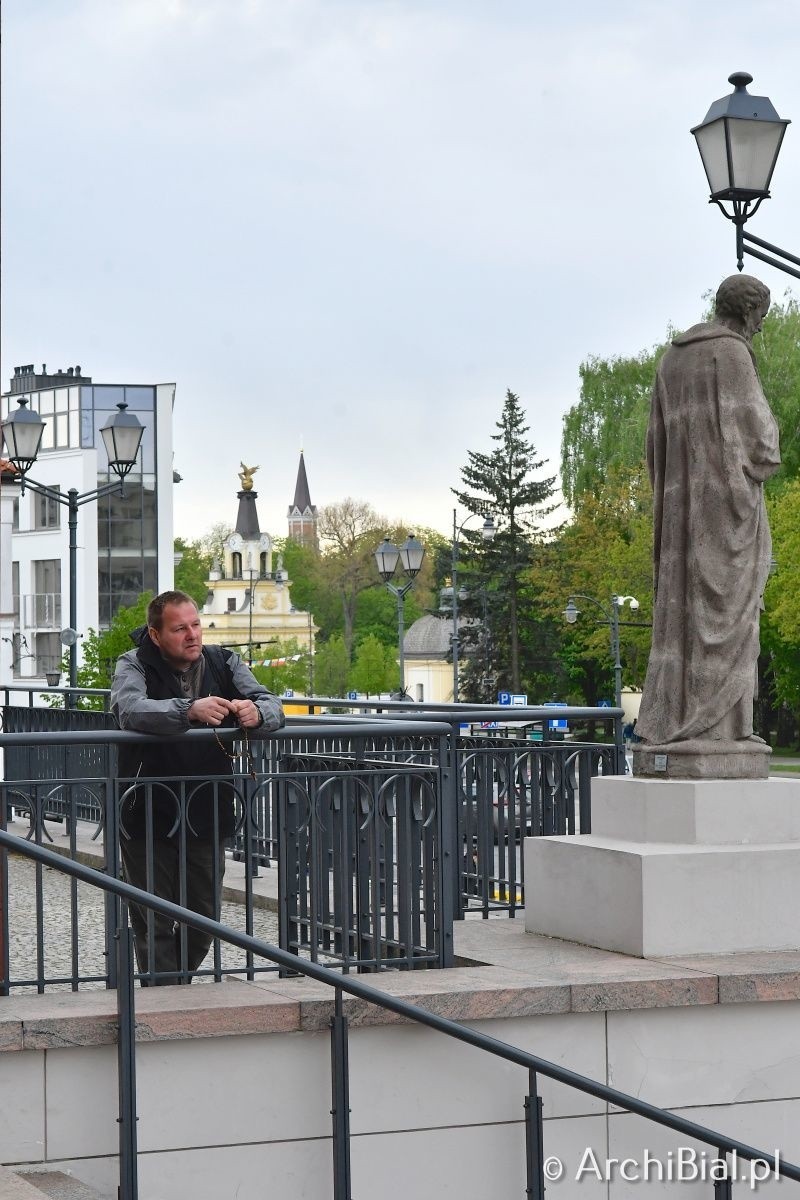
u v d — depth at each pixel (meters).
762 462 7.24
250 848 6.75
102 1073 5.91
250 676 7.10
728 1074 6.60
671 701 7.27
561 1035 6.40
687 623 7.27
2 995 6.27
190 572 149.25
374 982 6.45
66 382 91.69
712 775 7.14
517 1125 6.36
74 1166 5.87
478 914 9.73
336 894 7.08
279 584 146.25
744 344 7.31
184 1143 5.96
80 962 8.99
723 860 6.93
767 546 7.34
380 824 7.10
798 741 71.19
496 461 84.44
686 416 7.27
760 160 10.59
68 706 17.27
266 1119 6.07
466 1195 6.29
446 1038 6.27
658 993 6.41
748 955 6.93
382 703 11.62
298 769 8.01
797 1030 6.70
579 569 67.00
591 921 7.23
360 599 119.00
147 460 85.69
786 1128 6.67
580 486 64.75
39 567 86.50
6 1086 5.80
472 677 83.31
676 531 7.30
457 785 9.22
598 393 64.19
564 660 81.50
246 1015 6.00
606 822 7.50
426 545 114.44
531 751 9.04
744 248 10.79
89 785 6.63
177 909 5.59
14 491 28.69
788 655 58.09
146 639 6.98
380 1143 6.18
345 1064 5.97
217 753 6.90
